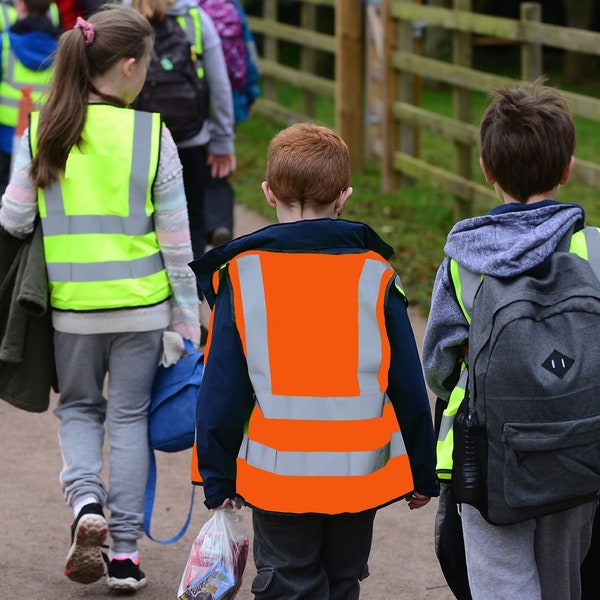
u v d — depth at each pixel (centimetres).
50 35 1525
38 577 987
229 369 698
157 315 930
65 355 930
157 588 970
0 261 931
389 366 707
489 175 735
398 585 993
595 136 3494
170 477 1232
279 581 705
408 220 2327
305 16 3172
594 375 658
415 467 716
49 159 898
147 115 930
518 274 683
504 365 661
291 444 685
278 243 705
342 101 2809
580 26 4638
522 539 701
